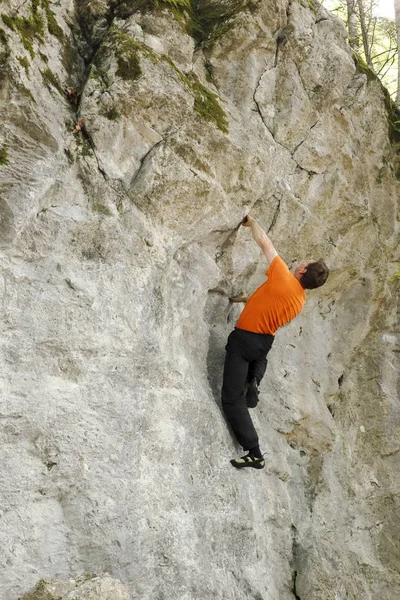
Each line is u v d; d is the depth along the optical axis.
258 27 5.18
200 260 5.10
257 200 5.41
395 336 6.65
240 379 5.05
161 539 4.27
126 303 4.48
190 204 4.79
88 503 4.03
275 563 5.34
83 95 4.45
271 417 5.74
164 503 4.39
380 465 6.40
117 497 4.14
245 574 4.82
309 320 6.32
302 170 5.66
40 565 3.78
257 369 5.11
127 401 4.39
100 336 4.32
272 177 5.30
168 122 4.64
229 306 5.57
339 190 5.95
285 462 5.69
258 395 5.70
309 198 5.77
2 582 3.62
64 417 4.05
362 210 6.12
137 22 4.81
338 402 6.43
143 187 4.58
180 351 4.91
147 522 4.24
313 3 5.72
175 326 4.86
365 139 6.10
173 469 4.58
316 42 5.57
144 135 4.61
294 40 5.40
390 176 6.30
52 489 3.94
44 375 4.07
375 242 6.32
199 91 4.87
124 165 4.57
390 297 6.54
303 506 5.77
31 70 4.25
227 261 5.38
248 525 4.98
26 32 4.33
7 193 4.02
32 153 4.16
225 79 5.18
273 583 5.21
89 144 4.45
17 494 3.80
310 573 5.45
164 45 4.84
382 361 6.58
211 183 4.82
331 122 5.76
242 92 5.22
